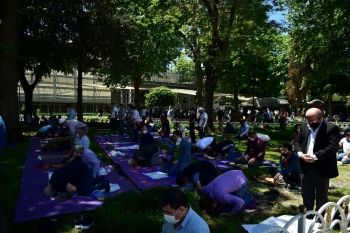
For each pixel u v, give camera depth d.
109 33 18.81
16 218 4.78
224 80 34.22
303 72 31.08
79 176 5.84
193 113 13.70
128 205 4.59
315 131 4.54
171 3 15.76
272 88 43.34
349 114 39.66
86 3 18.20
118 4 19.59
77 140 7.63
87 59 20.12
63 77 44.44
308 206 4.66
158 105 37.50
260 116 28.34
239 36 15.98
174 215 2.59
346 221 3.93
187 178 5.95
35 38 16.39
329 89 30.95
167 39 19.69
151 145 8.67
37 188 6.32
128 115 13.89
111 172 7.79
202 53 16.78
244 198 5.48
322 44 19.23
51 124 15.53
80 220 4.56
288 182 6.93
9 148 11.31
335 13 16.20
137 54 21.38
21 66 17.27
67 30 18.25
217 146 9.98
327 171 4.43
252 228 4.61
